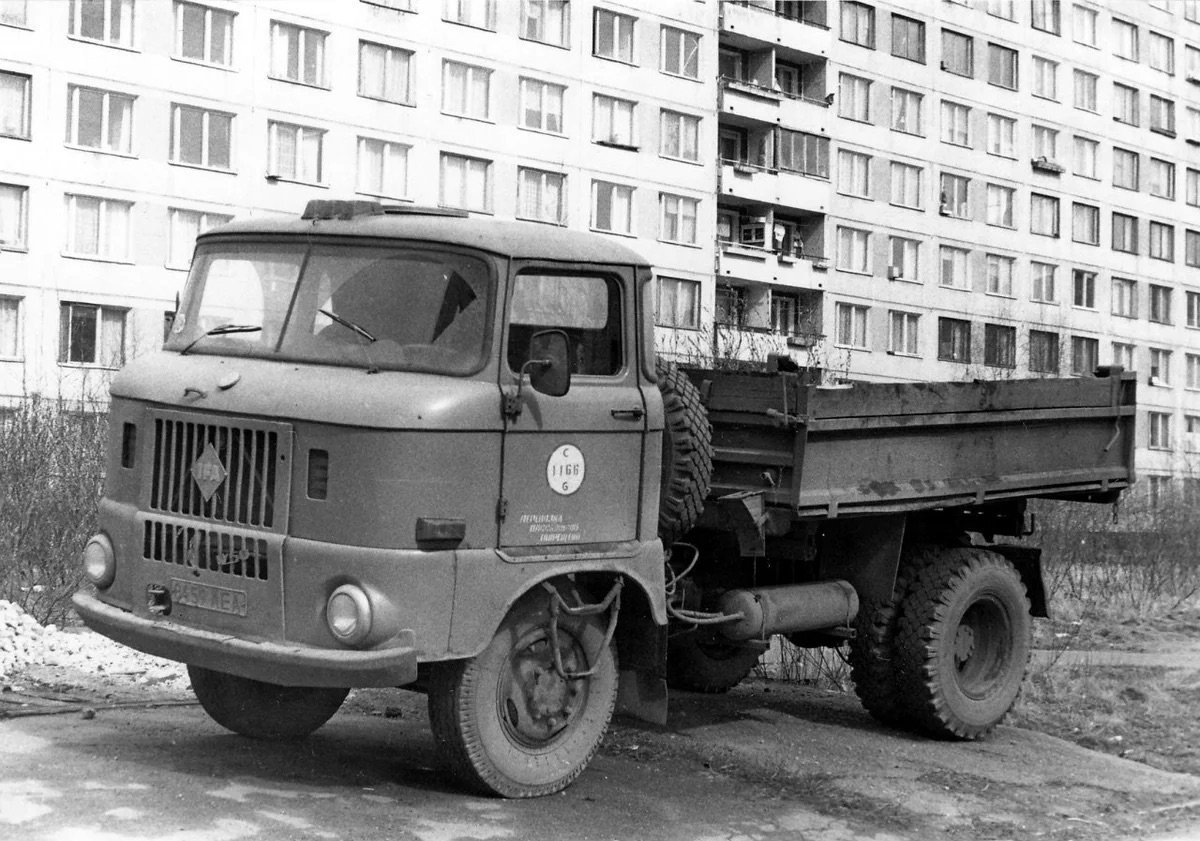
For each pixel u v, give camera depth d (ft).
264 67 124.36
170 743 25.32
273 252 24.22
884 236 175.94
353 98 129.49
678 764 26.91
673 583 27.35
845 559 31.58
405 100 132.87
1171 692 39.34
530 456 23.12
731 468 29.01
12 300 113.19
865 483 29.73
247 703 25.95
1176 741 33.12
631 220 150.10
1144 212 208.44
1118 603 62.23
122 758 23.63
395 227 23.47
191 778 22.56
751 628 28.71
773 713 32.86
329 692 26.68
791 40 164.96
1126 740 33.04
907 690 31.12
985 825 24.22
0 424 47.70
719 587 29.63
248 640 21.84
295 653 21.21
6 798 20.43
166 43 119.34
